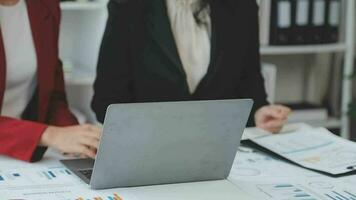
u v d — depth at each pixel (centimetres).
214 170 130
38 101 178
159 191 122
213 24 199
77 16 298
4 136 145
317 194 122
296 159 146
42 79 175
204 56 199
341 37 310
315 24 299
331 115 323
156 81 192
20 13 175
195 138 123
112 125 113
